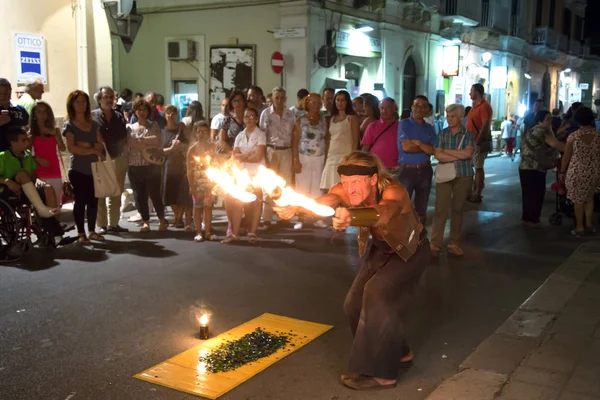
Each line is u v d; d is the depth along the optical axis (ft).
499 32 93.04
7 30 31.83
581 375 13.50
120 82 58.70
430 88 74.38
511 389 12.89
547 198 42.83
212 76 54.90
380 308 12.89
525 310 18.13
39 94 29.30
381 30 61.98
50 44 33.94
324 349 15.43
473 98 39.63
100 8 35.94
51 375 13.89
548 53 119.55
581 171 28.58
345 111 28.81
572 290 19.99
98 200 28.84
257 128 27.40
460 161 24.50
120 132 28.68
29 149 26.43
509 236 29.22
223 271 22.63
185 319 17.54
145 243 27.17
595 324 16.81
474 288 20.74
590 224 29.68
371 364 13.08
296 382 13.58
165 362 14.55
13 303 18.83
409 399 12.84
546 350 14.96
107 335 16.31
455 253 25.11
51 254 24.97
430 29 72.64
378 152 26.66
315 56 52.01
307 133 29.76
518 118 95.14
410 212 12.71
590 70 149.18
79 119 26.71
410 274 13.00
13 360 14.70
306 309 18.51
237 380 13.60
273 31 51.75
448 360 14.83
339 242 27.53
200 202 27.55
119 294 19.81
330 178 28.78
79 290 20.20
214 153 27.43
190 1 54.60
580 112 28.63
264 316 17.84
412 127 25.35
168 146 30.25
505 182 52.54
